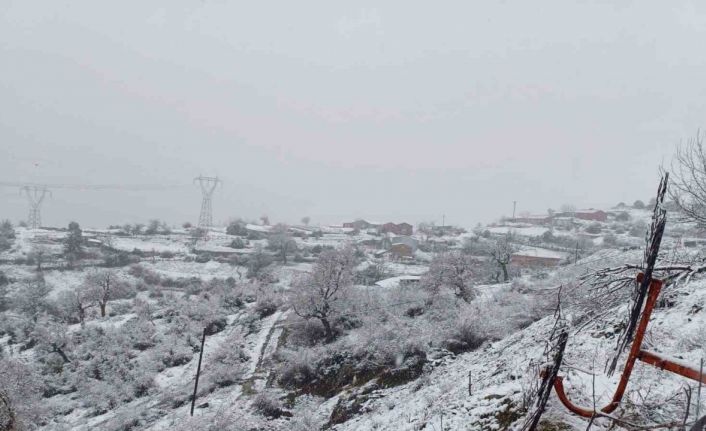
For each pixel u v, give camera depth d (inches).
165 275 2783.0
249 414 1087.6
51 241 3523.6
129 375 1466.5
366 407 967.6
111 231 4065.0
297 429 977.5
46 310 2129.7
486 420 348.8
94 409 1314.0
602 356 371.6
